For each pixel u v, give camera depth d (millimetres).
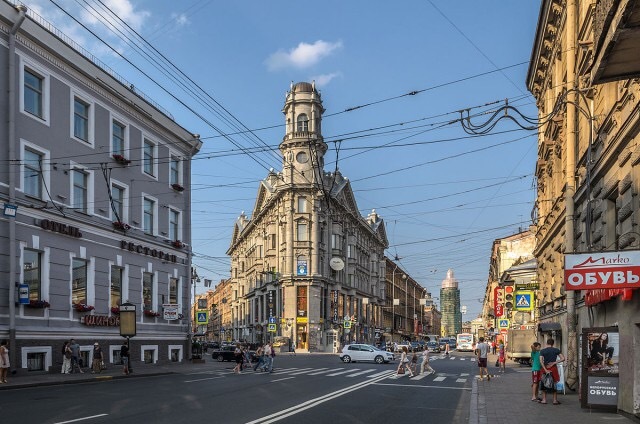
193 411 13742
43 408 14070
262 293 81125
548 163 27219
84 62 28297
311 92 70500
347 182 79500
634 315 12250
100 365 26641
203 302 46562
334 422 12484
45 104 26031
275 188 74250
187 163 38906
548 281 29391
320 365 38156
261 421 12281
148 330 33375
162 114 35344
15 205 22984
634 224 12352
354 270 84875
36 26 25016
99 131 29734
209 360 46000
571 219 18828
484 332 93812
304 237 71188
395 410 14852
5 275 23172
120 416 12742
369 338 92688
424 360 30656
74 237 27422
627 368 12781
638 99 11586
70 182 27406
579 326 19203
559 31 22562
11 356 22812
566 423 12117
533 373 16547
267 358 30594
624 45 8539
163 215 35719
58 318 26078
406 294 131250
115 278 30844
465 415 14148
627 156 12734
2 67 23609
